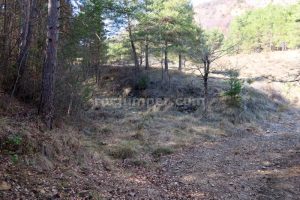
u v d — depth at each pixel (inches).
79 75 598.5
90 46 695.7
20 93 442.0
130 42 1196.5
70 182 292.8
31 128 355.6
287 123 842.8
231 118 822.5
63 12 548.1
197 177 394.0
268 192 351.6
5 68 428.5
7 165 270.8
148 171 411.8
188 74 1211.2
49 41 402.9
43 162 308.0
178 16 1057.5
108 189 307.6
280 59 1675.7
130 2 964.0
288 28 1872.5
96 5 577.0
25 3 452.1
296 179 391.5
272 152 529.7
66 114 534.9
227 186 365.7
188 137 627.2
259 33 2139.5
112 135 583.2
